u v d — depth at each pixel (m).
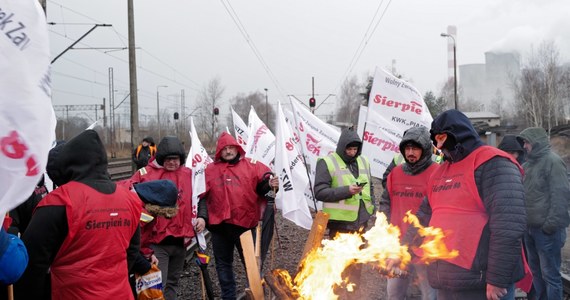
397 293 4.90
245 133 8.68
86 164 3.08
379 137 7.35
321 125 7.61
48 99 2.32
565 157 23.39
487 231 3.33
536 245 5.12
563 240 5.11
